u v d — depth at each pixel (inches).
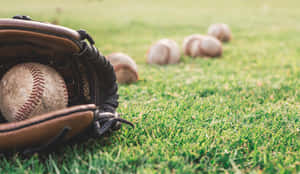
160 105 57.7
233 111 56.9
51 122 39.7
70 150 48.3
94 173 42.7
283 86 63.8
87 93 51.9
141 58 86.3
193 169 43.8
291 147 51.6
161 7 243.0
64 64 50.7
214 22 167.8
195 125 53.9
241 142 51.8
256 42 106.8
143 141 51.7
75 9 140.9
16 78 45.2
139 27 146.1
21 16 41.3
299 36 118.2
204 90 62.6
